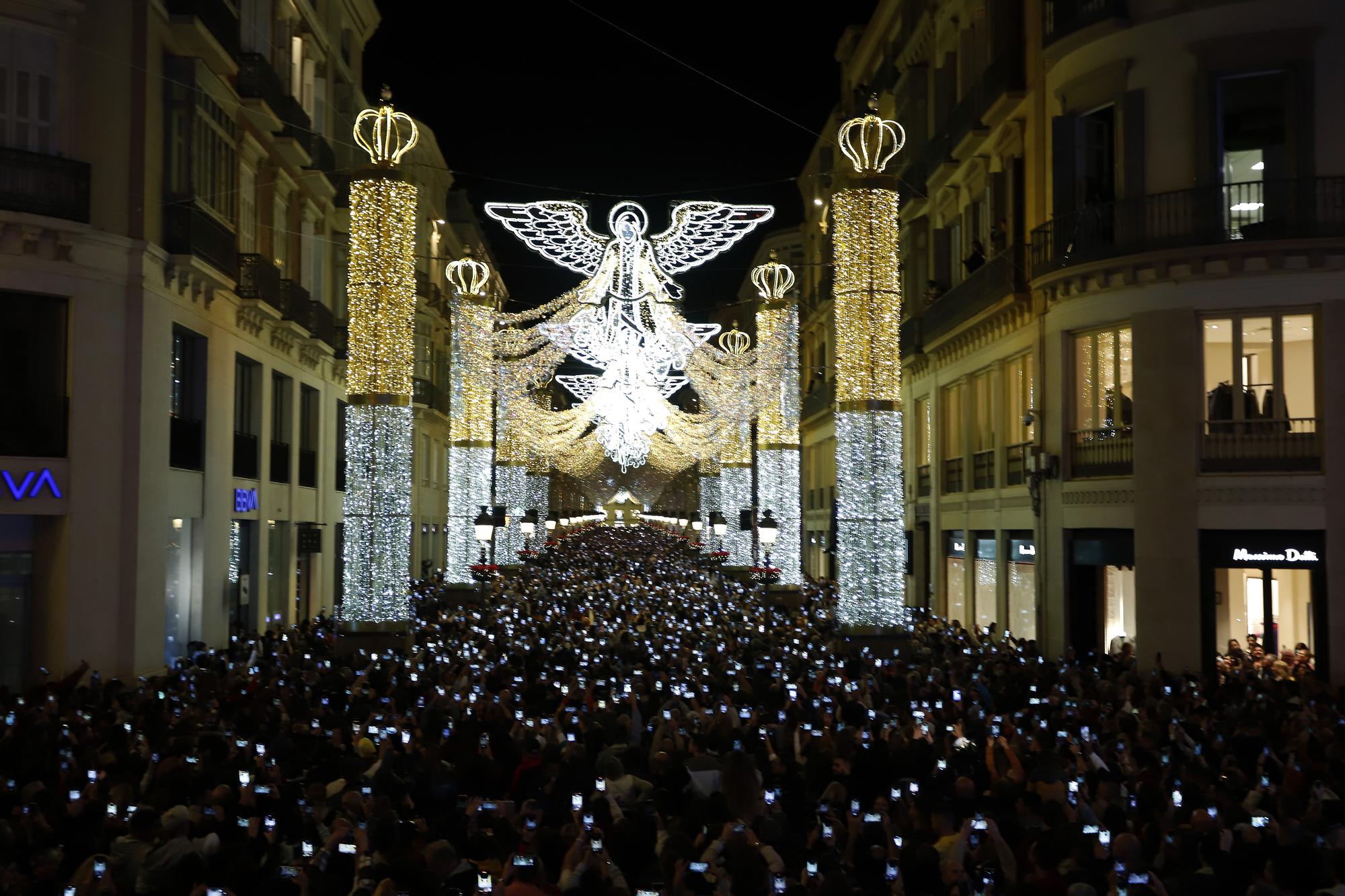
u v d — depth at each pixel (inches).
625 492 3179.1
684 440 1385.3
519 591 1291.8
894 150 808.3
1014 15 987.3
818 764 374.0
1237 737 433.7
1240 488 786.2
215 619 932.0
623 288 971.9
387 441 799.1
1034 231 910.4
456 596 1254.9
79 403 750.5
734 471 1497.3
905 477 1389.0
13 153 718.5
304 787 368.5
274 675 598.5
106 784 349.1
